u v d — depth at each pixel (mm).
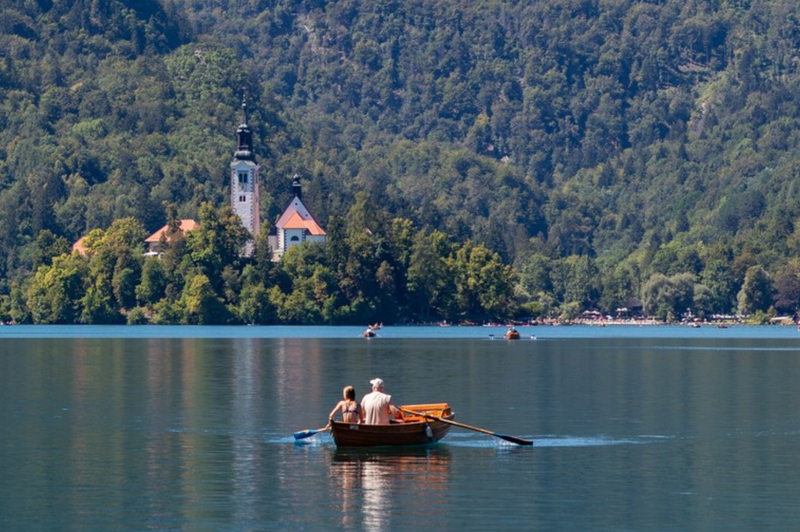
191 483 185750
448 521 161625
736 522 161750
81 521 161375
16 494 177750
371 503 171875
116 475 192375
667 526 159500
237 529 157125
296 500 173625
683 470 197875
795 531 157000
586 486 184375
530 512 166750
